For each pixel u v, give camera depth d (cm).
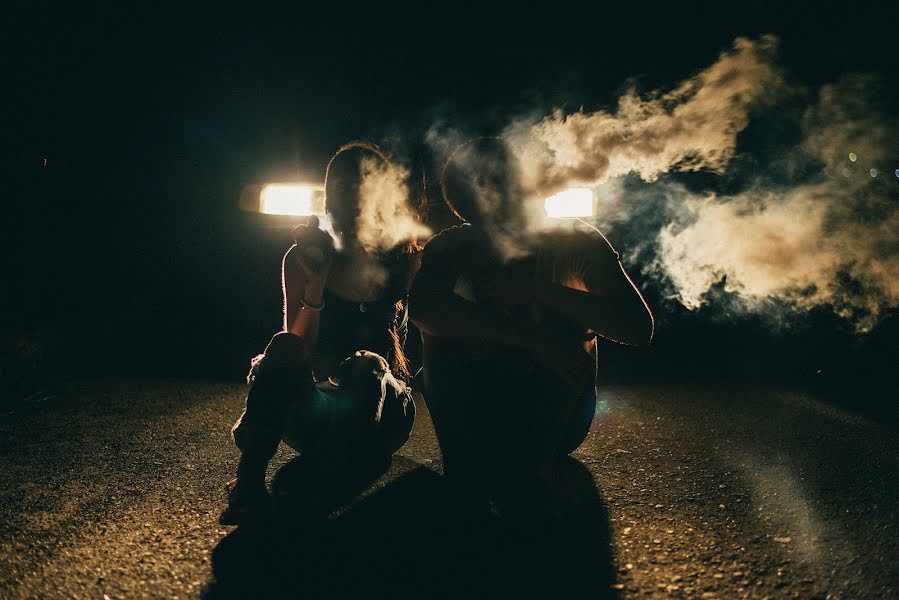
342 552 248
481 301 258
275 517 270
